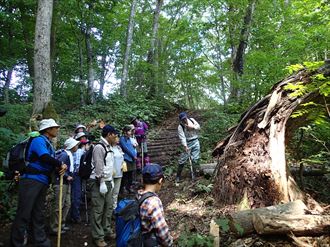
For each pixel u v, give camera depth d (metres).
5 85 13.98
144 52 22.28
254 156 5.38
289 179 5.01
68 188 5.67
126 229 2.85
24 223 4.34
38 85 9.25
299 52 9.59
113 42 21.30
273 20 12.32
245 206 4.83
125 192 7.79
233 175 5.41
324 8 8.17
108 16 19.00
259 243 3.91
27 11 14.39
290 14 10.53
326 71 5.35
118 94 17.55
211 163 8.04
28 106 11.67
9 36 14.44
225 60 16.80
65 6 14.58
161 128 14.59
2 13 12.64
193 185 6.91
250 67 10.82
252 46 13.45
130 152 7.66
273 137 5.31
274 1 13.11
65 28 16.77
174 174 8.50
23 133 8.63
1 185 6.22
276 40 10.18
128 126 7.81
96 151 4.96
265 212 4.02
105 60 22.23
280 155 5.11
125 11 21.91
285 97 5.67
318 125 6.10
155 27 20.12
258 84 10.48
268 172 4.97
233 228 4.14
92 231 5.03
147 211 2.84
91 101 16.67
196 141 7.96
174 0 23.34
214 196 5.68
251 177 5.11
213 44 16.69
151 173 3.06
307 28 9.47
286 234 3.84
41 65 9.28
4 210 6.02
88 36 16.66
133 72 21.25
